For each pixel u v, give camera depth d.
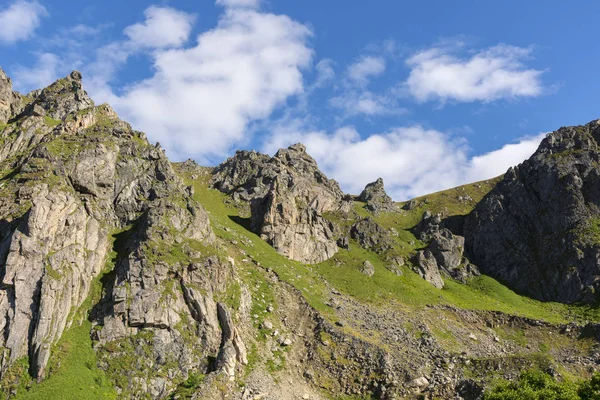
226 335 106.38
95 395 89.44
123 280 106.00
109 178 129.62
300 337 117.75
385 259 166.12
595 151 184.50
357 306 133.50
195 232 122.81
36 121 148.50
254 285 129.50
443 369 110.88
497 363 110.38
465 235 189.12
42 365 90.50
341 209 193.38
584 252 160.12
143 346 98.88
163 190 135.62
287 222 158.38
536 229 177.00
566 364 122.56
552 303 155.50
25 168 120.94
